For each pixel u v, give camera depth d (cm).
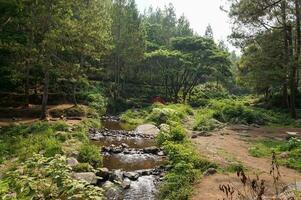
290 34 3472
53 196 471
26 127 2017
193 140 2098
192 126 2895
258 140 2158
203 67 5284
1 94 2953
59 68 2595
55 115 2772
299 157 1571
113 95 5172
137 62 5359
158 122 3203
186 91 5672
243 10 3438
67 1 2436
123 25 5141
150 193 1216
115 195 1180
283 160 1534
